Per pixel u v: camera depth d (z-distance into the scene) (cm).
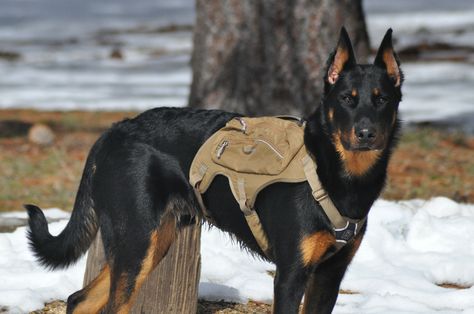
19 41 5241
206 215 922
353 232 853
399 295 1094
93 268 986
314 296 898
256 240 896
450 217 1358
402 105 2795
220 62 1953
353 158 839
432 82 3306
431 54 4109
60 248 954
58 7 7356
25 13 6912
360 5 1936
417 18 5694
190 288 1007
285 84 1923
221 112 930
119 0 7856
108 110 2723
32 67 4062
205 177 893
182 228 946
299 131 885
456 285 1179
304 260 845
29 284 1123
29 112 2689
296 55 1914
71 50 4769
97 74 3772
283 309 845
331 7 1895
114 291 903
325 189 841
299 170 851
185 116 926
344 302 1087
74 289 1099
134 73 3788
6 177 1792
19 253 1222
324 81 872
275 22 1912
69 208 1560
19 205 1585
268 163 866
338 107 846
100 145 941
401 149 2084
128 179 905
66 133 2311
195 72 1995
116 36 5441
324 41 1903
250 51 1931
